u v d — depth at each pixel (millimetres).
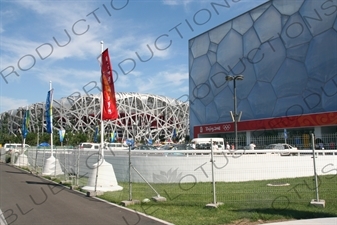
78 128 85188
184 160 17516
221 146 29484
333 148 17891
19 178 21766
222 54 54375
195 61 60125
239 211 10023
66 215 10031
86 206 11555
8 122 90188
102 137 15922
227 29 53906
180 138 92688
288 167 17578
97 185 15148
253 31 49781
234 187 14891
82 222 9094
